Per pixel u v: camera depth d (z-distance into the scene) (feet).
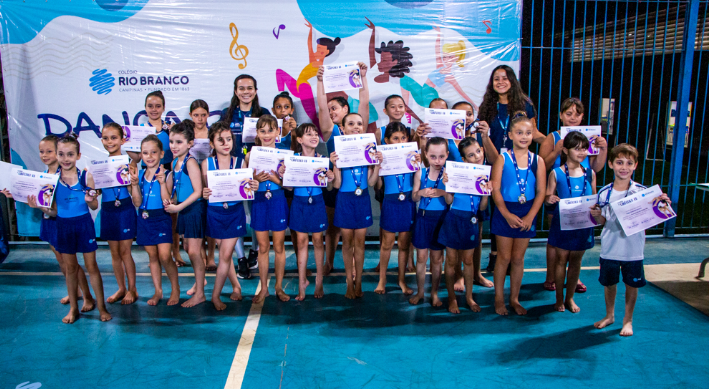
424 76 18.60
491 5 18.30
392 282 16.26
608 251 12.12
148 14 18.02
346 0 18.12
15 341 12.04
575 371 10.62
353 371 10.63
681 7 24.59
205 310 13.88
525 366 10.84
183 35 18.17
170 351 11.53
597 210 12.23
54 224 12.88
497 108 15.56
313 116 18.76
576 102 14.61
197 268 14.02
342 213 13.98
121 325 12.93
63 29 18.08
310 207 13.87
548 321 13.15
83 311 13.78
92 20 18.04
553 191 13.53
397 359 11.15
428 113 14.46
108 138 13.23
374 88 18.61
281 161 13.64
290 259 18.83
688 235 21.04
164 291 15.42
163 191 13.23
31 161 18.93
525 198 12.86
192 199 13.25
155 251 14.05
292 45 18.33
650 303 14.21
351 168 13.83
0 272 17.17
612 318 12.70
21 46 18.20
